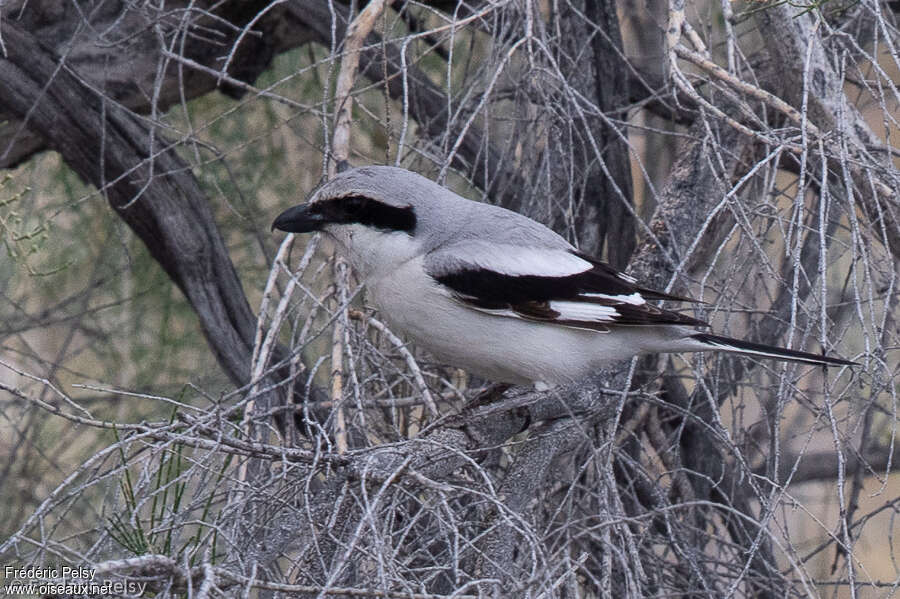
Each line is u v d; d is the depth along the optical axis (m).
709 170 8.43
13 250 8.28
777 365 8.30
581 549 7.37
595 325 7.17
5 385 5.22
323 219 7.32
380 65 9.51
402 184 7.25
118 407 10.77
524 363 7.27
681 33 7.07
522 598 4.96
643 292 7.27
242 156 11.12
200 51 9.98
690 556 6.69
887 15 8.02
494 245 7.25
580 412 7.54
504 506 5.09
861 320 5.60
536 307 7.14
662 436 8.60
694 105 9.44
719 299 6.83
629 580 5.89
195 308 9.09
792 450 11.38
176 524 5.20
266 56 10.34
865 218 6.77
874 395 5.83
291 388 6.84
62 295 11.23
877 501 10.54
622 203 9.10
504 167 8.90
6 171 10.35
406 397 7.78
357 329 7.93
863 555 10.02
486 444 7.09
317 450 5.62
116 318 11.34
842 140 6.29
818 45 7.42
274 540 5.66
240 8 9.91
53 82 8.95
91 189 10.99
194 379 10.57
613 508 6.73
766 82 8.77
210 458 5.64
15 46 8.92
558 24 7.88
